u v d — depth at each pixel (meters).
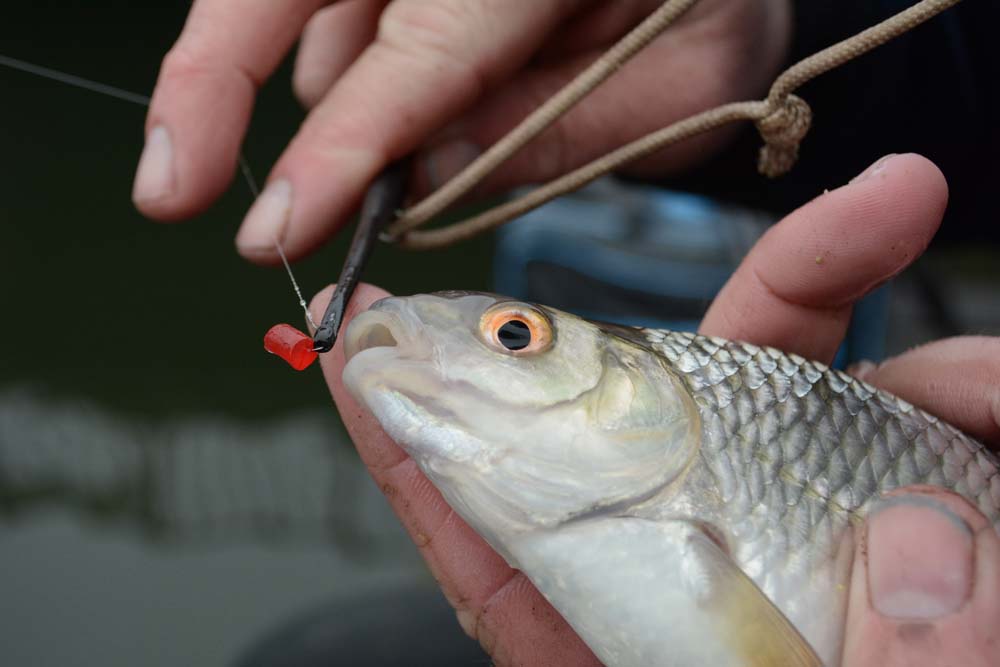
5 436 0.74
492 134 0.32
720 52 0.32
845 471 0.23
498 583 0.26
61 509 0.65
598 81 0.27
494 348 0.23
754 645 0.22
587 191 0.51
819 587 0.22
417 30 0.29
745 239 0.48
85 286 0.95
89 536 0.62
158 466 0.70
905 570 0.21
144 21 1.33
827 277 0.26
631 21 0.31
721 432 0.23
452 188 0.28
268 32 0.30
